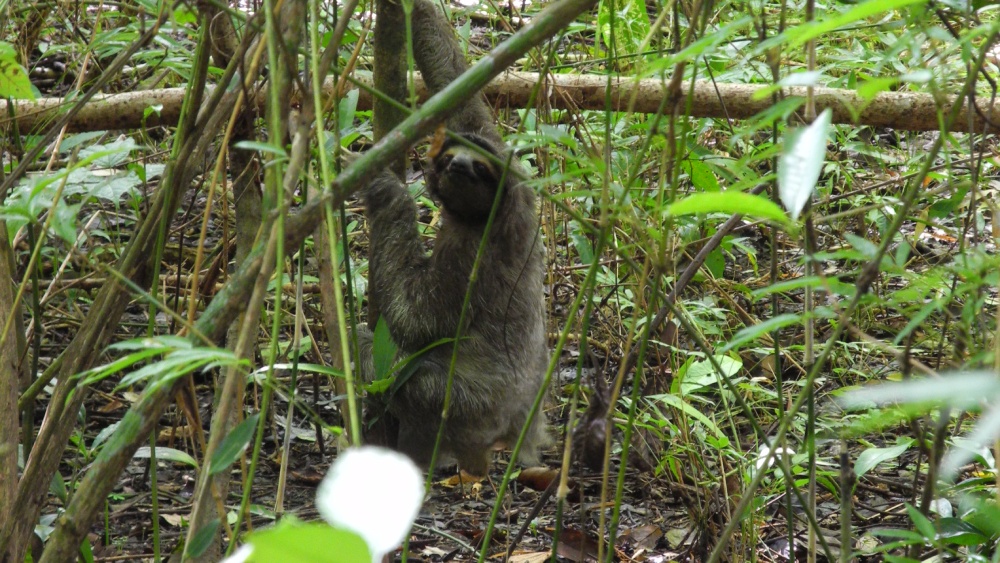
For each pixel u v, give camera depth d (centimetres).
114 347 241
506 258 583
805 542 541
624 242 620
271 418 615
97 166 515
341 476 146
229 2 445
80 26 662
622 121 571
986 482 426
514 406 598
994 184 623
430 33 584
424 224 759
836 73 664
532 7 791
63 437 356
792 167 221
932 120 555
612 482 627
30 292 654
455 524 592
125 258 379
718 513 516
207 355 230
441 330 575
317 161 473
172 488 597
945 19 343
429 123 276
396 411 568
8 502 360
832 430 481
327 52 292
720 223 638
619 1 477
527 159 680
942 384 161
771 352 618
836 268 784
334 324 417
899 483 578
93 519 278
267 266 267
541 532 579
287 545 142
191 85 353
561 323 735
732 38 546
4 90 325
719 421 598
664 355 646
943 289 475
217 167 320
